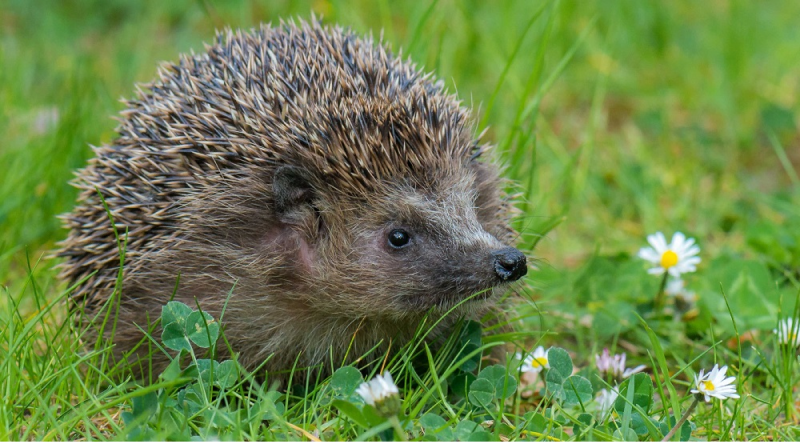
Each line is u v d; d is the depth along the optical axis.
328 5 12.45
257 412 6.59
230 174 7.77
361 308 7.77
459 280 7.48
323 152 7.63
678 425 6.38
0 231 10.34
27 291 9.45
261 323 7.91
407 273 7.62
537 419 6.67
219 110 8.00
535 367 7.68
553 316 9.54
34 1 17.84
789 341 7.73
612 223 12.40
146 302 7.94
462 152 8.18
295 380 8.30
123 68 15.27
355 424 6.50
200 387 6.68
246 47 8.73
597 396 7.56
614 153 13.85
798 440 6.96
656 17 16.53
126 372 7.95
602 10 16.50
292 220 7.80
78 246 8.63
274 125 7.79
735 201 12.66
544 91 10.34
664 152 13.98
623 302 9.50
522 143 10.02
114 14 18.03
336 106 7.77
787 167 11.79
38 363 7.32
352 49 8.76
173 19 17.83
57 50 16.06
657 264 9.20
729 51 15.71
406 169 7.65
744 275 9.38
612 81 15.62
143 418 6.08
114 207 8.25
